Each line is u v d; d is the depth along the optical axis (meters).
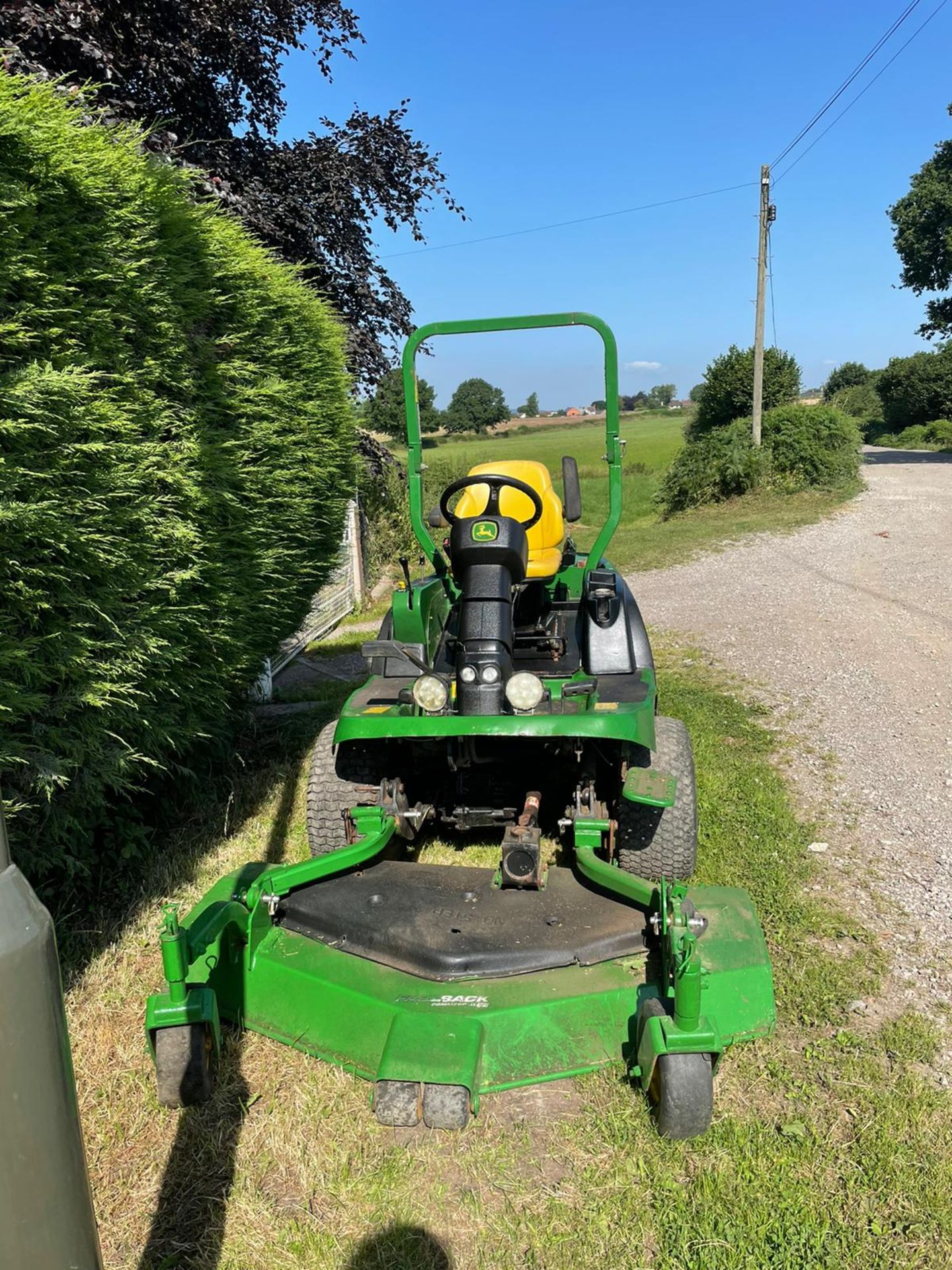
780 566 13.13
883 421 50.34
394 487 13.95
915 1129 2.70
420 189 10.83
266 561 4.82
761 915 3.85
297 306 5.30
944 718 6.42
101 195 3.22
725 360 33.56
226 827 4.80
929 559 12.77
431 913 3.27
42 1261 1.25
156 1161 2.65
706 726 6.32
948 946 3.64
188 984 2.96
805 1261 2.29
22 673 3.08
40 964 1.23
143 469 3.45
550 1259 2.33
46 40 6.64
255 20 9.35
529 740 3.78
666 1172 2.56
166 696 4.04
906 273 30.31
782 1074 2.93
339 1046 2.92
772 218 21.00
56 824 3.47
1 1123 1.18
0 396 2.73
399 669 4.33
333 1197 2.53
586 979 2.99
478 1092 2.71
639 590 12.10
